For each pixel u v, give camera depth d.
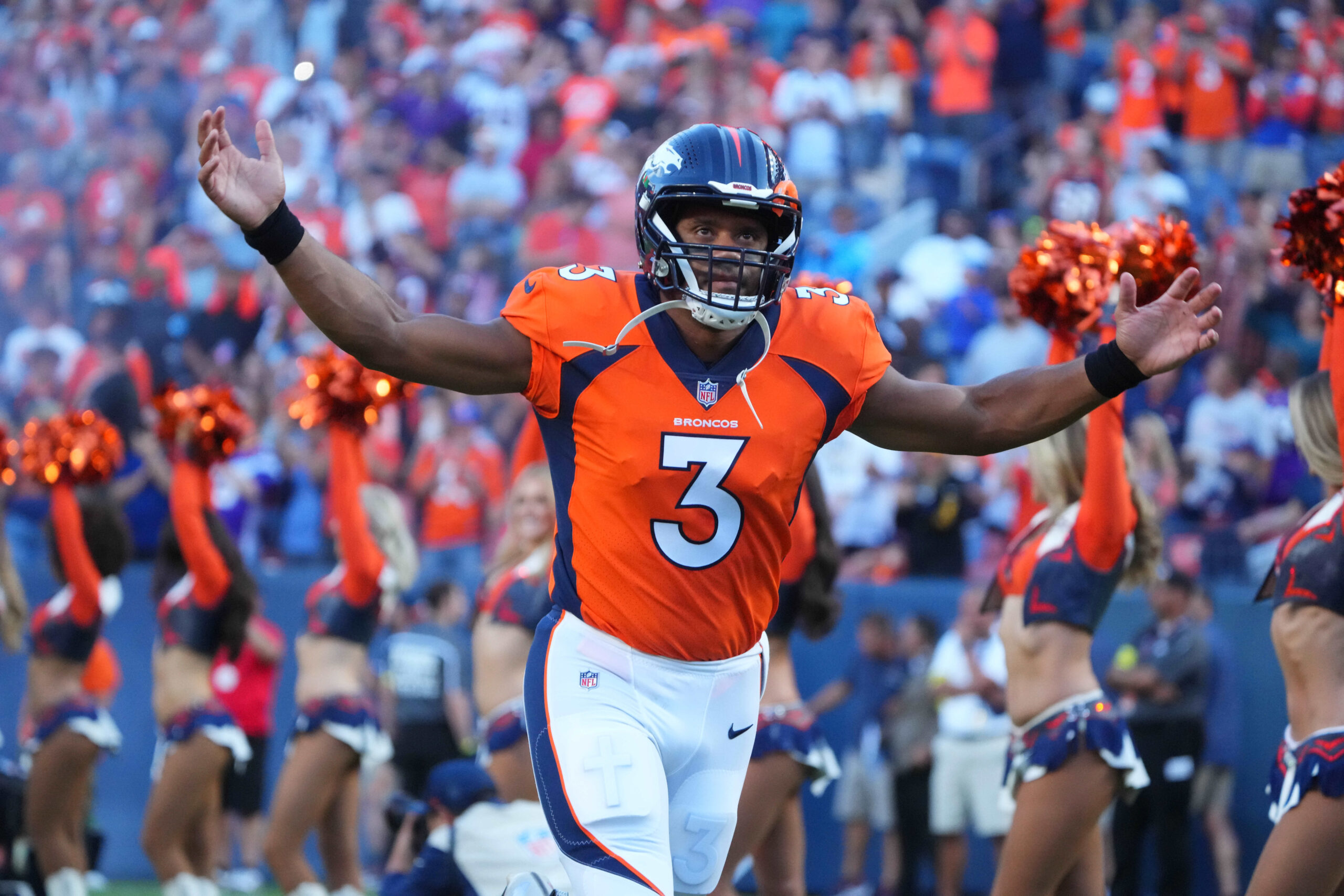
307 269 9.82
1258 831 27.03
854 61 46.00
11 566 24.03
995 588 17.08
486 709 20.11
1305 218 12.45
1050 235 15.34
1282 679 27.33
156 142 47.94
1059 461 16.14
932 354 38.12
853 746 29.28
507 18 50.22
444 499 34.22
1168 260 14.89
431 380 10.38
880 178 43.72
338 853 22.52
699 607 10.73
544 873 17.86
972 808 27.33
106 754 32.88
